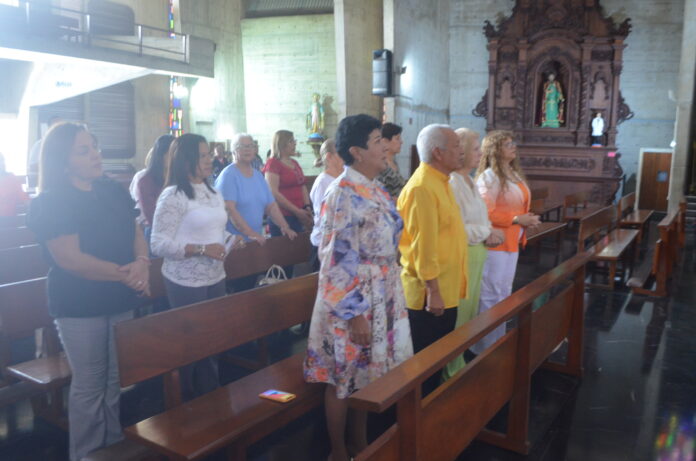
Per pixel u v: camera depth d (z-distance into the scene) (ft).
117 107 46.91
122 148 47.55
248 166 13.82
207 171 9.91
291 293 10.50
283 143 16.07
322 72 55.57
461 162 9.37
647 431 10.34
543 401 11.55
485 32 48.47
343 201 7.30
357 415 8.95
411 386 5.87
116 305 8.30
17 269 13.48
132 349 7.55
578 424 10.59
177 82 51.55
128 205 8.63
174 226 9.62
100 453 7.48
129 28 46.01
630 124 47.03
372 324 7.66
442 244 9.50
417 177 9.31
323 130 55.93
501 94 48.93
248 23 56.54
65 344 8.32
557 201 47.62
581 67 46.32
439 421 7.17
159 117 50.16
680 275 23.71
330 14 54.70
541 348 10.74
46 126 42.42
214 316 8.89
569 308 12.53
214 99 53.31
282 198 15.97
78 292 8.02
